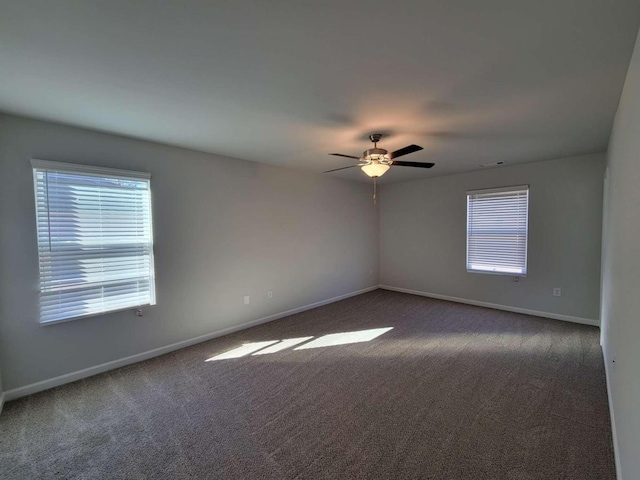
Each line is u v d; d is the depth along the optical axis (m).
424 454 1.84
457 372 2.86
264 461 1.80
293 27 1.41
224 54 1.64
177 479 1.68
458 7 1.29
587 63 1.73
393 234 6.32
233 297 4.04
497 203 4.86
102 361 2.96
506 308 4.84
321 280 5.30
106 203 2.95
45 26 1.38
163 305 3.37
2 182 2.43
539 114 2.51
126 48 1.57
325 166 4.57
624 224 1.82
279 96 2.16
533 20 1.37
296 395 2.50
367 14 1.33
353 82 1.96
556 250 4.30
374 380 2.73
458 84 1.99
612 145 2.72
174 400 2.45
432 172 5.16
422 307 5.11
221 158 3.86
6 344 2.47
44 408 2.36
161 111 2.41
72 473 1.74
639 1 1.24
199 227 3.67
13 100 2.18
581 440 1.94
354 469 1.73
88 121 2.61
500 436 1.99
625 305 1.69
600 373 2.79
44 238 2.62
